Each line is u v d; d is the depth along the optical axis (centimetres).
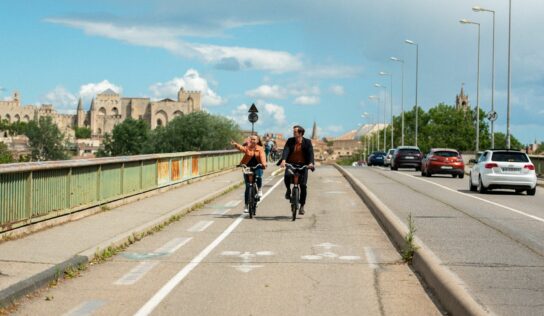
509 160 2689
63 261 987
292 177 1662
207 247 1223
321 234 1400
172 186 2559
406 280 924
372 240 1313
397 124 17600
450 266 998
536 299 773
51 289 866
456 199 2364
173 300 803
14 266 942
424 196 2484
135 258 1105
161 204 1922
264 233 1416
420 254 991
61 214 1440
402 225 1339
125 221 1495
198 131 11294
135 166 2050
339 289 864
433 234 1375
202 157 3219
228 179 3225
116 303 789
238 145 1728
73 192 1519
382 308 766
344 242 1284
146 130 17575
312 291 852
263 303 787
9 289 788
